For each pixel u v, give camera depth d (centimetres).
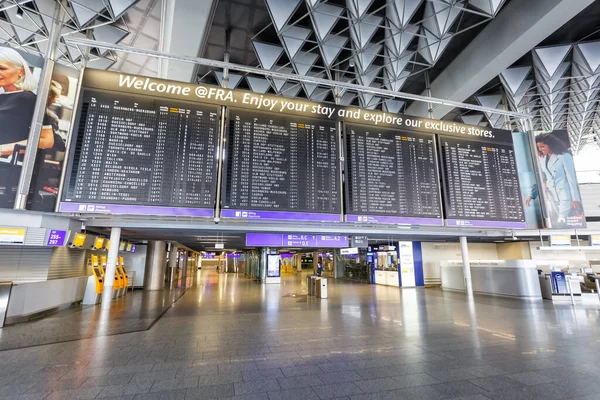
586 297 902
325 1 707
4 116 491
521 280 959
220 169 555
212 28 833
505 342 439
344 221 602
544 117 1470
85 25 775
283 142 599
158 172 524
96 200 488
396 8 738
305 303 868
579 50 923
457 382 295
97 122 512
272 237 733
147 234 976
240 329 525
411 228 760
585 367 335
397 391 275
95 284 806
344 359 364
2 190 474
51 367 332
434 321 595
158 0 772
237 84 1087
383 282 1573
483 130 728
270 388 281
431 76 1130
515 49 820
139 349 402
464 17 848
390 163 653
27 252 663
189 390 276
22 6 739
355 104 1237
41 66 534
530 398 260
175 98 558
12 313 546
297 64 941
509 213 699
